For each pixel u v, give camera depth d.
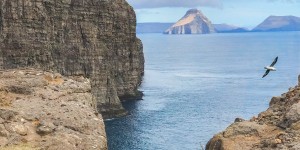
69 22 120.12
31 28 108.12
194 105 130.00
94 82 123.75
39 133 22.66
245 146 22.55
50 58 111.94
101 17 130.00
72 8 121.31
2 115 23.03
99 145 22.91
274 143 21.19
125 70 144.12
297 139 21.03
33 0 109.06
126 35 144.00
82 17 123.50
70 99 27.45
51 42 114.00
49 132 22.75
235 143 23.06
